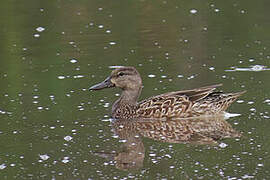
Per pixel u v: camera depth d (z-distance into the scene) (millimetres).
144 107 18906
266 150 15383
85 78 21766
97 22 28812
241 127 17125
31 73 22500
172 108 18766
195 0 32125
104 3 31781
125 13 30141
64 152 15547
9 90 20672
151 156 15258
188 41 26094
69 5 31438
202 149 15648
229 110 18641
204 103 18688
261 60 23219
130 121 18641
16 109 18828
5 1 32156
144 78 21672
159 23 28562
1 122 17734
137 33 27297
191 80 21266
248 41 25766
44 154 15422
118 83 19359
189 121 18469
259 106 18656
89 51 25047
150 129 17625
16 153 15523
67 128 17266
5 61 24016
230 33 26922
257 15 29156
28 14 29938
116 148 15820
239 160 14812
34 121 17797
